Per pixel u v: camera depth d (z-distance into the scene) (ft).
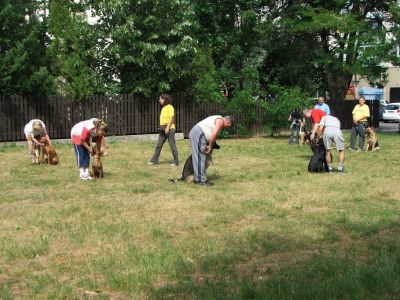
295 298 15.10
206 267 18.06
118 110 71.67
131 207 27.63
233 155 53.62
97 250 20.07
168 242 21.11
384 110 140.36
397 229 23.32
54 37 69.51
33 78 63.46
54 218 25.08
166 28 72.95
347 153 55.98
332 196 30.60
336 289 15.65
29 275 17.43
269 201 29.04
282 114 79.00
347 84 97.60
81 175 37.22
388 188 33.47
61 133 66.90
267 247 20.40
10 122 62.69
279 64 100.48
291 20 88.94
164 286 16.20
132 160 48.70
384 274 16.79
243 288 15.74
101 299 15.31
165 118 44.27
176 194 31.22
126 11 71.36
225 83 93.91
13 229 23.08
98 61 73.26
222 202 28.84
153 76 73.56
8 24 62.13
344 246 20.79
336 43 94.63
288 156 52.80
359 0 90.79
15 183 35.42
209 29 94.99
